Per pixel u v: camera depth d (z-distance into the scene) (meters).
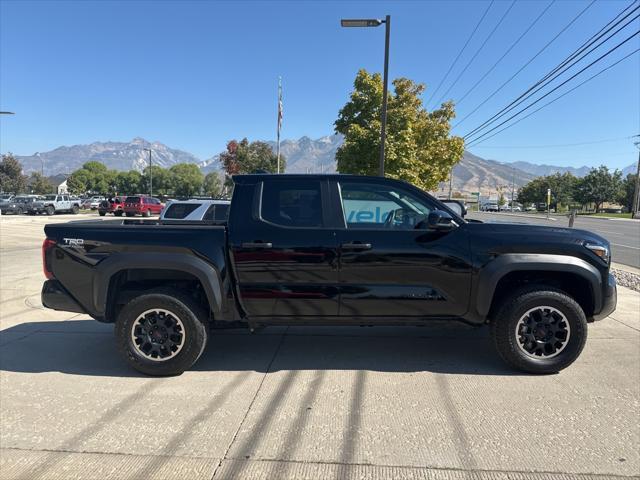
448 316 4.57
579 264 4.44
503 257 4.44
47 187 107.31
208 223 5.38
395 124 20.08
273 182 4.73
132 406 3.91
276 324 4.67
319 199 4.68
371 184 4.73
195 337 4.50
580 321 4.45
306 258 4.47
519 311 4.47
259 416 3.72
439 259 4.46
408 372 4.64
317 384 4.35
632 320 6.49
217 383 4.39
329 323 4.63
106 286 4.55
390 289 4.48
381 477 2.93
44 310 7.16
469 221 5.00
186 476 2.94
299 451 3.21
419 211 4.73
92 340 5.74
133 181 123.19
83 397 4.10
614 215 67.12
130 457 3.16
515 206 109.56
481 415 3.72
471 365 4.84
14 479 2.91
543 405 3.89
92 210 57.16
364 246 4.45
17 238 18.50
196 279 4.78
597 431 3.47
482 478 2.92
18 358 5.11
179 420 3.66
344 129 21.44
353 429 3.51
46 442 3.35
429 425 3.56
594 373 4.58
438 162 24.47
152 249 4.52
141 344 4.57
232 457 3.15
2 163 87.38
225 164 47.69
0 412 3.82
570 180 100.12
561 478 2.92
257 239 4.50
